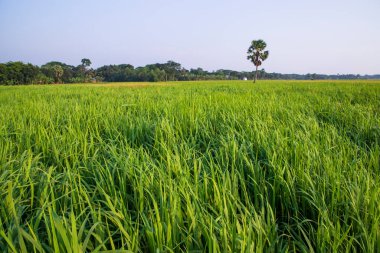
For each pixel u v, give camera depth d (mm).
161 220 1764
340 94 13109
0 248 1581
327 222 1803
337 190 2180
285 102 7980
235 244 1575
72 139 3709
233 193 2162
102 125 4805
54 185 2303
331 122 5336
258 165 2648
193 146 3365
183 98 8156
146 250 1676
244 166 2826
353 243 1819
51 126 4512
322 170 2594
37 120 5195
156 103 7391
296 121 4777
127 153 2967
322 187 2311
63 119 5270
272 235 1762
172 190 1998
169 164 2459
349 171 2600
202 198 2076
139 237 1757
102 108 6598
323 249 1637
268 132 3830
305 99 9102
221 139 3582
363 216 1938
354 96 11359
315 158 2803
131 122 4512
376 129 4230
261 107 6195
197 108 5840
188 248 1560
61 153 3240
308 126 4383
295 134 3678
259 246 1546
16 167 2762
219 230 1639
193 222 1659
